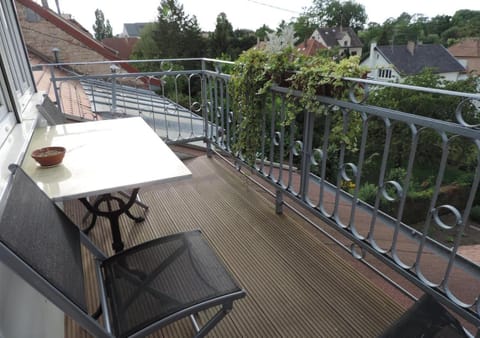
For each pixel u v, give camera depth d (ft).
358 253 6.01
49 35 30.37
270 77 6.66
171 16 82.07
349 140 5.22
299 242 6.73
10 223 2.64
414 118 3.97
